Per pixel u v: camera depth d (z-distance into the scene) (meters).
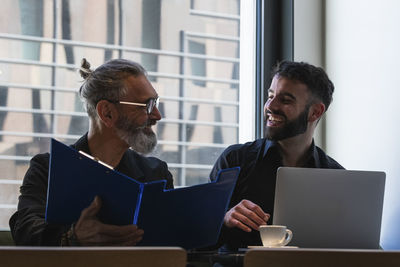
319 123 3.01
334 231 1.78
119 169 1.95
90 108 1.90
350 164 2.76
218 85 2.96
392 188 2.45
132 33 2.80
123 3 2.79
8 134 2.56
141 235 1.35
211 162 2.93
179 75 2.88
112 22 2.77
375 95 2.59
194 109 2.91
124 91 1.86
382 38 2.55
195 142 2.90
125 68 1.89
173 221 1.38
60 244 1.42
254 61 3.05
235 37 3.01
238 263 1.34
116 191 1.33
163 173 2.08
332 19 2.96
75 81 2.68
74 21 2.70
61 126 2.65
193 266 1.52
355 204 1.79
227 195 1.44
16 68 2.59
